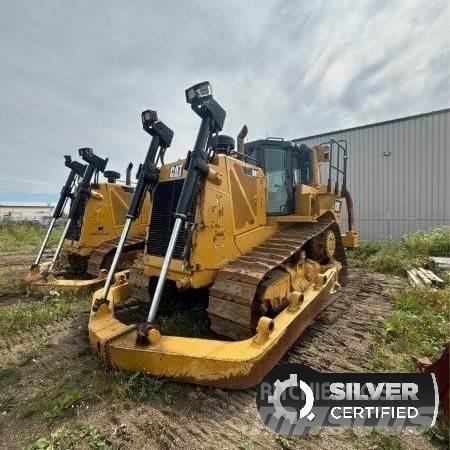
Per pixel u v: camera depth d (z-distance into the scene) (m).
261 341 2.46
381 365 2.92
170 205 3.39
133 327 2.80
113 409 2.23
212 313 2.96
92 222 6.49
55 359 3.01
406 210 12.06
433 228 10.93
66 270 6.96
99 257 6.03
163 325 3.62
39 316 4.01
